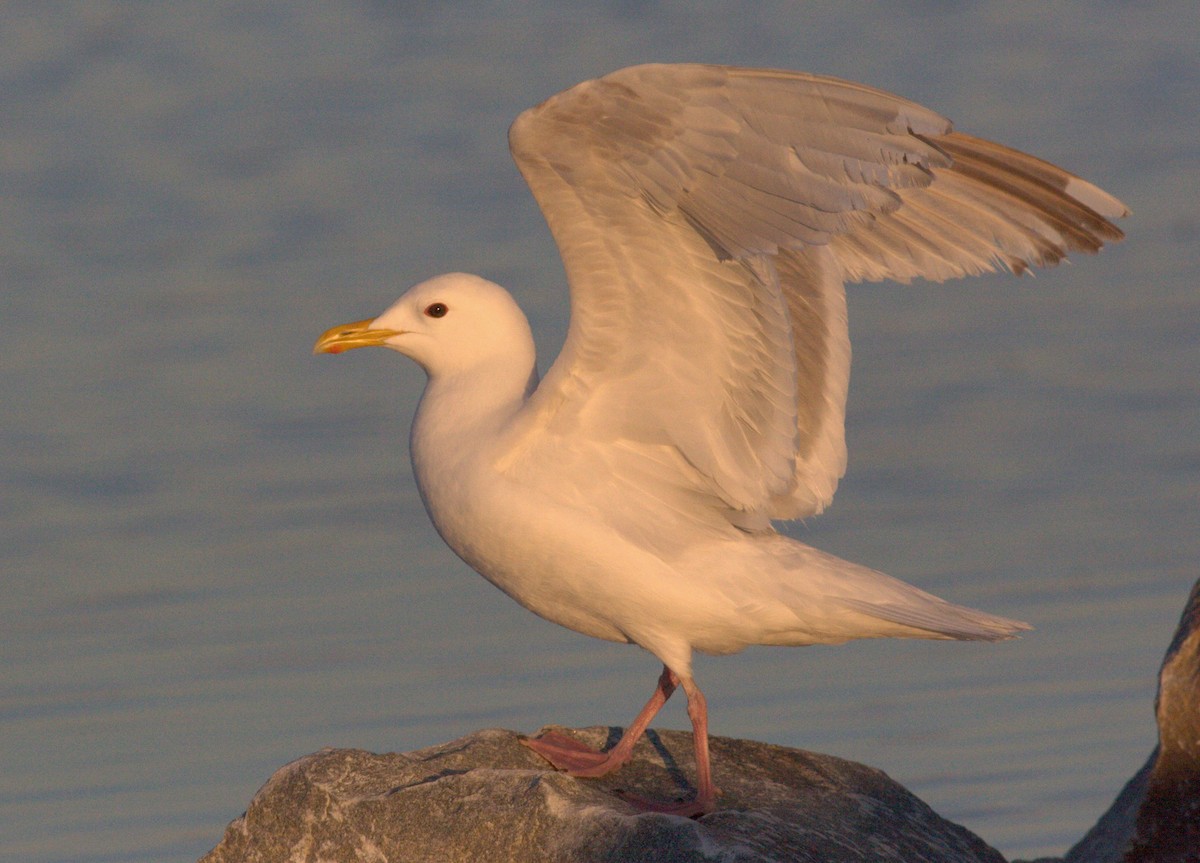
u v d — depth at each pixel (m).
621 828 8.76
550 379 9.51
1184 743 9.62
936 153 7.84
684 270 9.03
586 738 10.39
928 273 10.09
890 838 9.62
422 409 10.27
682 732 10.69
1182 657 9.66
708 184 8.43
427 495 10.05
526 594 10.02
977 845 10.05
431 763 9.63
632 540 9.59
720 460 9.54
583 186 8.69
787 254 9.88
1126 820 11.26
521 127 8.44
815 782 10.16
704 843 8.65
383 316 10.39
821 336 9.96
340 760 9.48
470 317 10.27
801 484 10.07
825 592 9.60
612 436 9.59
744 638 9.78
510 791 9.08
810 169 8.15
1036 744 14.62
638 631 9.81
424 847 9.02
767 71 8.14
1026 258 9.79
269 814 9.34
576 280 9.13
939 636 9.67
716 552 9.68
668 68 8.22
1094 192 9.38
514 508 9.60
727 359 9.33
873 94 7.96
